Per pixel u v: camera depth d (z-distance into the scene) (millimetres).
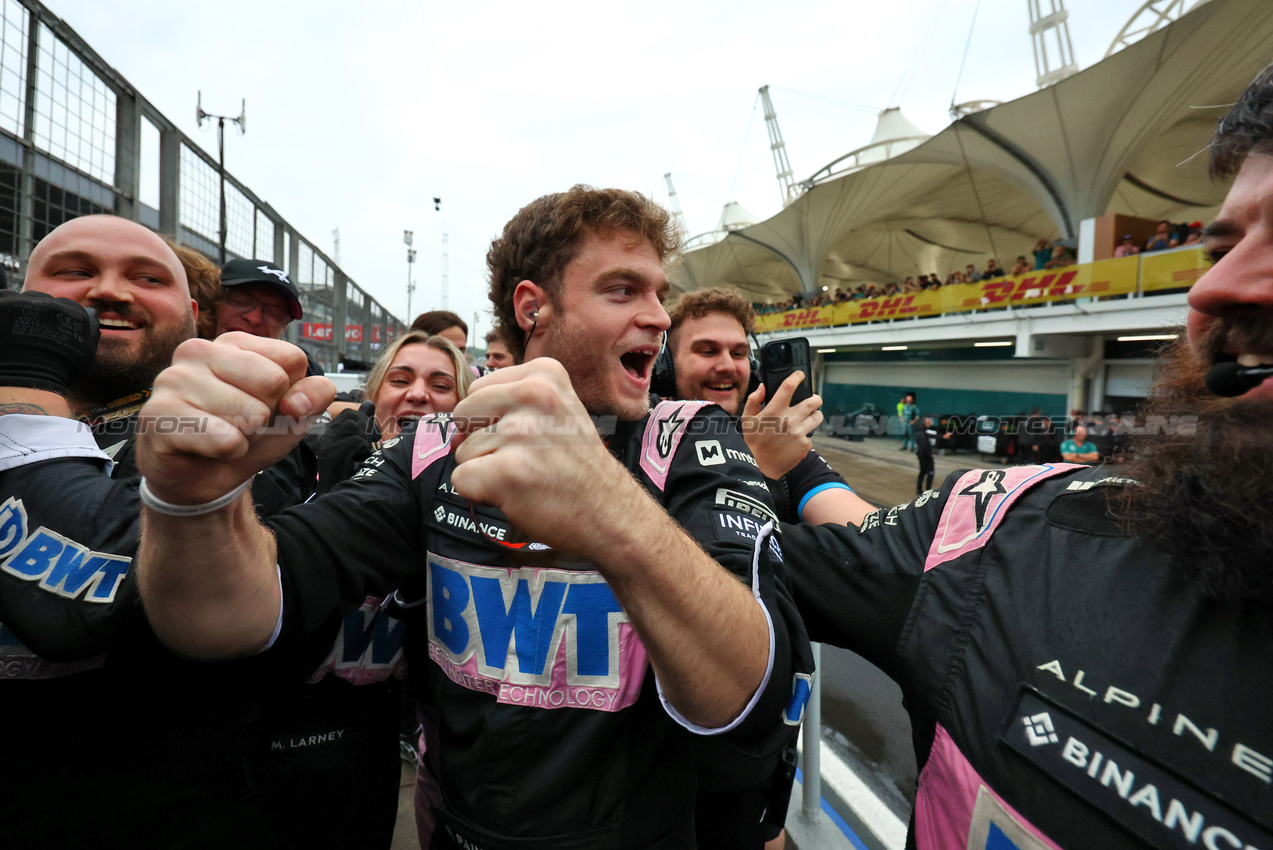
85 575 692
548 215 827
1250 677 437
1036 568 594
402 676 1190
